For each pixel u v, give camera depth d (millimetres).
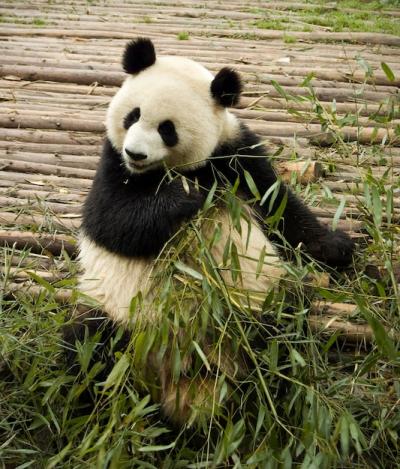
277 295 6613
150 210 6871
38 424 6492
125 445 6176
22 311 7391
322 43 14391
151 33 14602
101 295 7078
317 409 6027
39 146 10219
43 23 14977
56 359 7004
